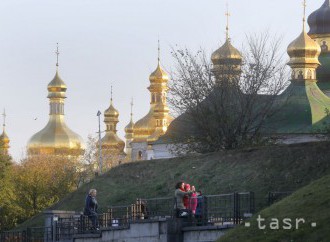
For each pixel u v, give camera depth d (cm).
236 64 11050
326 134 10069
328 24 15938
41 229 8000
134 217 6725
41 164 18312
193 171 8762
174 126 11331
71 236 7088
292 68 14250
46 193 14400
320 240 5134
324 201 5431
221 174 8431
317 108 13238
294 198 5609
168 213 7156
